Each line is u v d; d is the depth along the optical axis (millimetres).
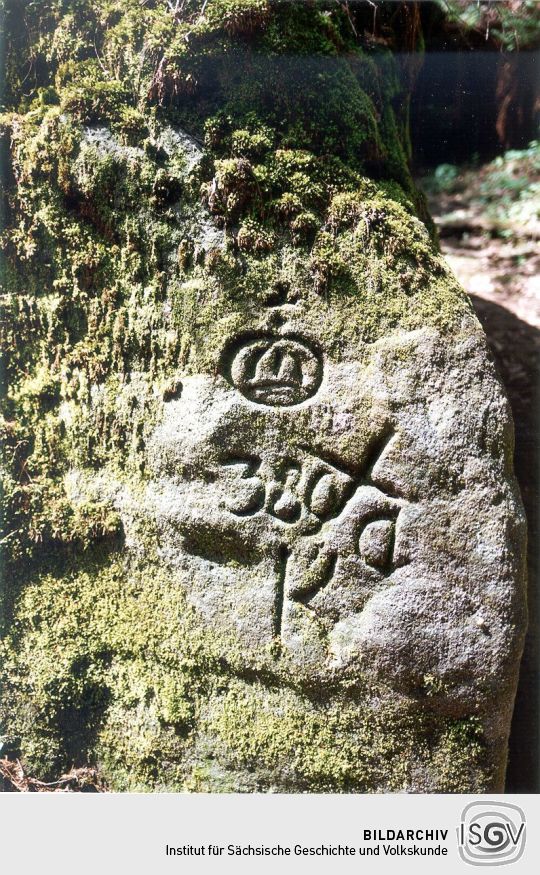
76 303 795
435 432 738
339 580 750
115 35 767
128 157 767
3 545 801
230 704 774
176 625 780
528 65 1154
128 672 798
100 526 791
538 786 977
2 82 788
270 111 768
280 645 756
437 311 750
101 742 806
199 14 760
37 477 805
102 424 793
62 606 806
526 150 1998
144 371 784
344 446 748
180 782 784
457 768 750
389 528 742
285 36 766
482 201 2092
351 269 756
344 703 754
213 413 760
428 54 1019
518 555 746
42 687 801
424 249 761
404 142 954
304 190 758
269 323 760
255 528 756
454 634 738
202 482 766
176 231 770
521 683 1076
